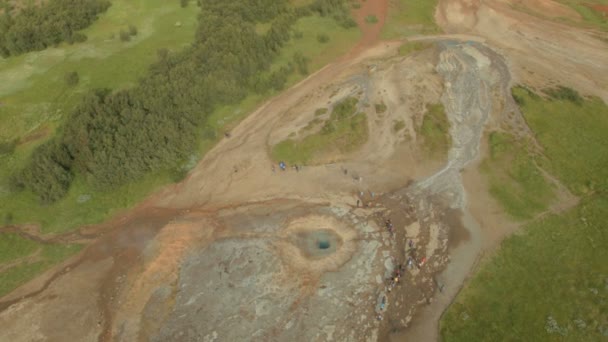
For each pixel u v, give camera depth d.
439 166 52.38
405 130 56.47
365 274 41.41
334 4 78.94
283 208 48.00
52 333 38.00
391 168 52.22
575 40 74.75
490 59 69.50
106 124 52.03
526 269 41.34
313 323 37.91
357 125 56.91
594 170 51.62
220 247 44.09
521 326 37.00
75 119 52.22
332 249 43.72
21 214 47.25
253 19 74.56
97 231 46.41
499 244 43.69
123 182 50.00
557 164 52.28
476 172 51.38
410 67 66.94
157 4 77.56
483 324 37.28
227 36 65.19
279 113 59.81
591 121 58.53
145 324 38.34
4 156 51.81
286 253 43.34
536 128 56.97
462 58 69.44
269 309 38.91
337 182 50.84
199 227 46.19
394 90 62.53
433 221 46.25
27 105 57.38
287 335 37.12
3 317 39.06
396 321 38.03
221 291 40.38
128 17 74.50
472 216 46.56
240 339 36.97
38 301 40.31
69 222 47.00
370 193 49.47
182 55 63.03
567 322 37.19
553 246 43.28
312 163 53.22
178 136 53.06
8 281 41.94
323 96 62.19
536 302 38.62
